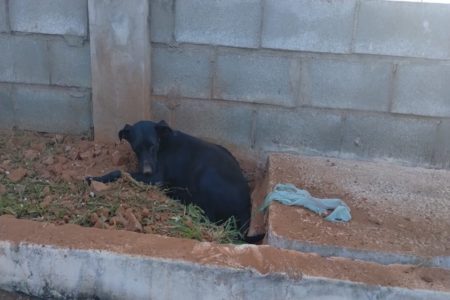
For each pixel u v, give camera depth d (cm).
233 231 339
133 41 394
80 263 287
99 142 425
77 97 429
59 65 421
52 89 429
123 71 402
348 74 397
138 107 411
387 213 331
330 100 405
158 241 296
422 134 404
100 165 393
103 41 396
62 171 377
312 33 390
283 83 406
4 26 413
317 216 322
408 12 377
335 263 284
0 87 432
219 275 278
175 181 381
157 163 375
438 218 328
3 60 424
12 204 328
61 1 402
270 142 423
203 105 420
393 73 392
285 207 329
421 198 354
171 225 323
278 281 275
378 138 411
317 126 414
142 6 385
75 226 305
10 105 437
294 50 396
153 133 369
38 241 290
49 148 416
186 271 280
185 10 395
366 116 406
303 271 276
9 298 295
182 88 416
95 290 290
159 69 414
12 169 374
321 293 274
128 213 325
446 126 400
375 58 391
